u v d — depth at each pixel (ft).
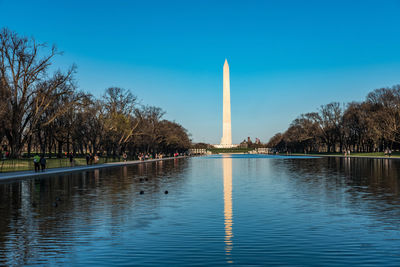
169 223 50.80
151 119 368.89
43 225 49.90
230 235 43.98
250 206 64.34
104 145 298.76
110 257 35.81
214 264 33.68
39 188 94.89
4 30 183.52
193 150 561.02
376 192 81.97
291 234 44.24
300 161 263.49
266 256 35.86
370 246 38.93
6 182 112.06
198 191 86.63
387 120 325.21
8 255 36.60
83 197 77.10
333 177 121.60
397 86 348.38
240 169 173.88
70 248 38.88
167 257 35.73
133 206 65.10
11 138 192.44
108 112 273.75
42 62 189.78
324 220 52.21
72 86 207.21
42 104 196.65
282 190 87.40
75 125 239.91
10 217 55.62
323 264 33.42
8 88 183.32
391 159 277.03
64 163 197.47
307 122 476.54
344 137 431.84
